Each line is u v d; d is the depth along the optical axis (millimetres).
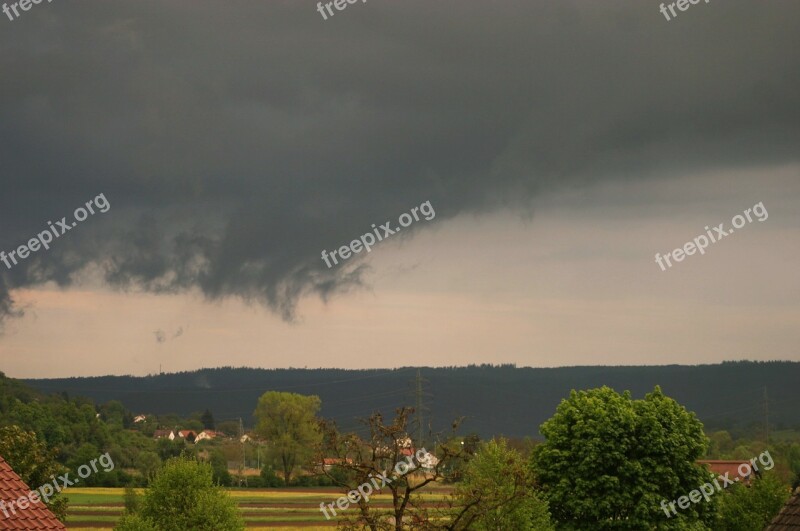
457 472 37469
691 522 71438
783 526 30578
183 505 68188
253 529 103062
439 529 37594
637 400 75625
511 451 56531
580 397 77125
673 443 71875
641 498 70188
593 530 70438
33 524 25047
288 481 174500
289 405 179000
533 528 55344
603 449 70812
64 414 197625
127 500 92625
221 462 181375
